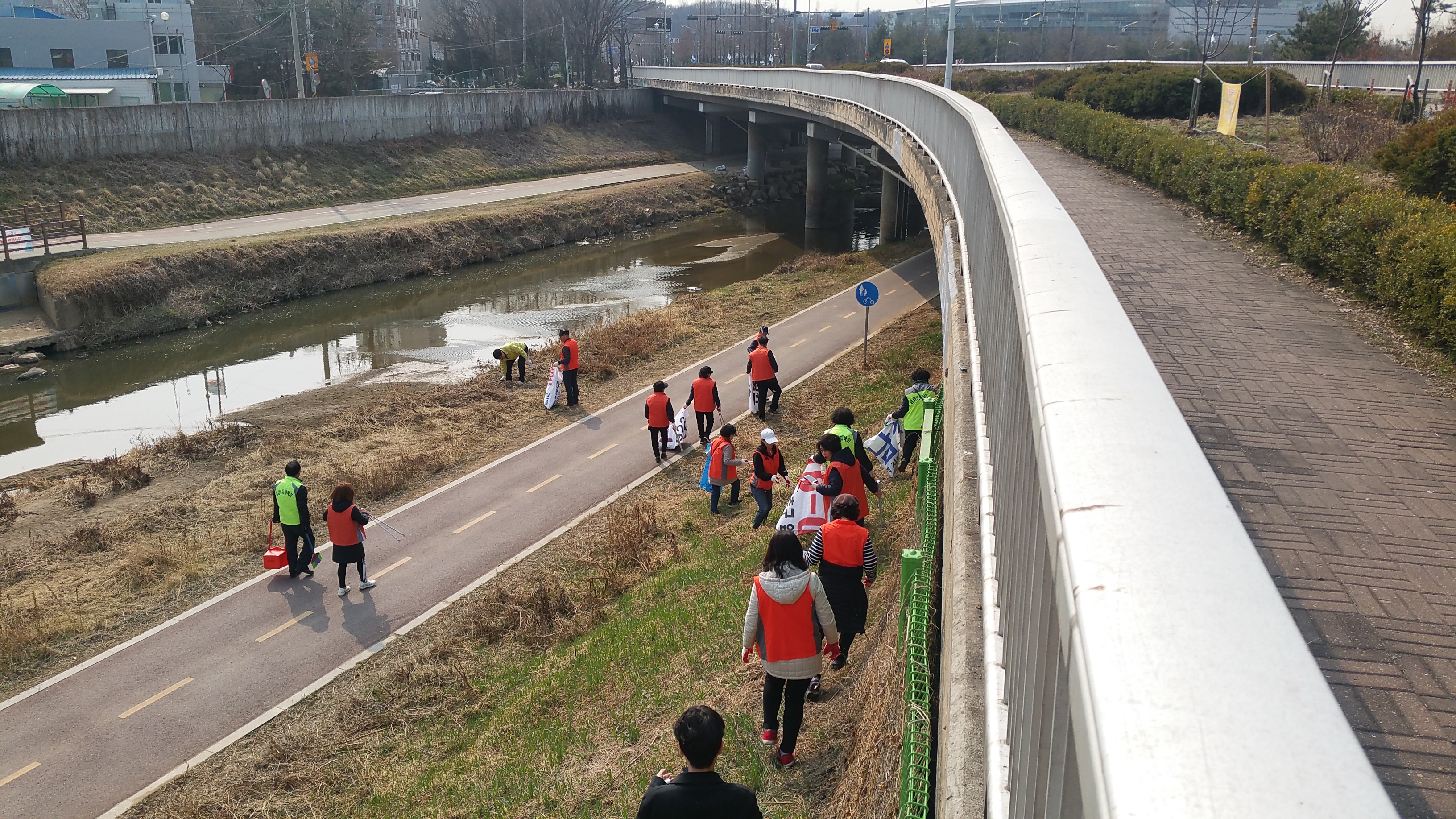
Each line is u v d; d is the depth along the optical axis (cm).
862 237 4666
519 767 906
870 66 6044
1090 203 1725
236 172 4312
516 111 6025
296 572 1370
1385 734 407
